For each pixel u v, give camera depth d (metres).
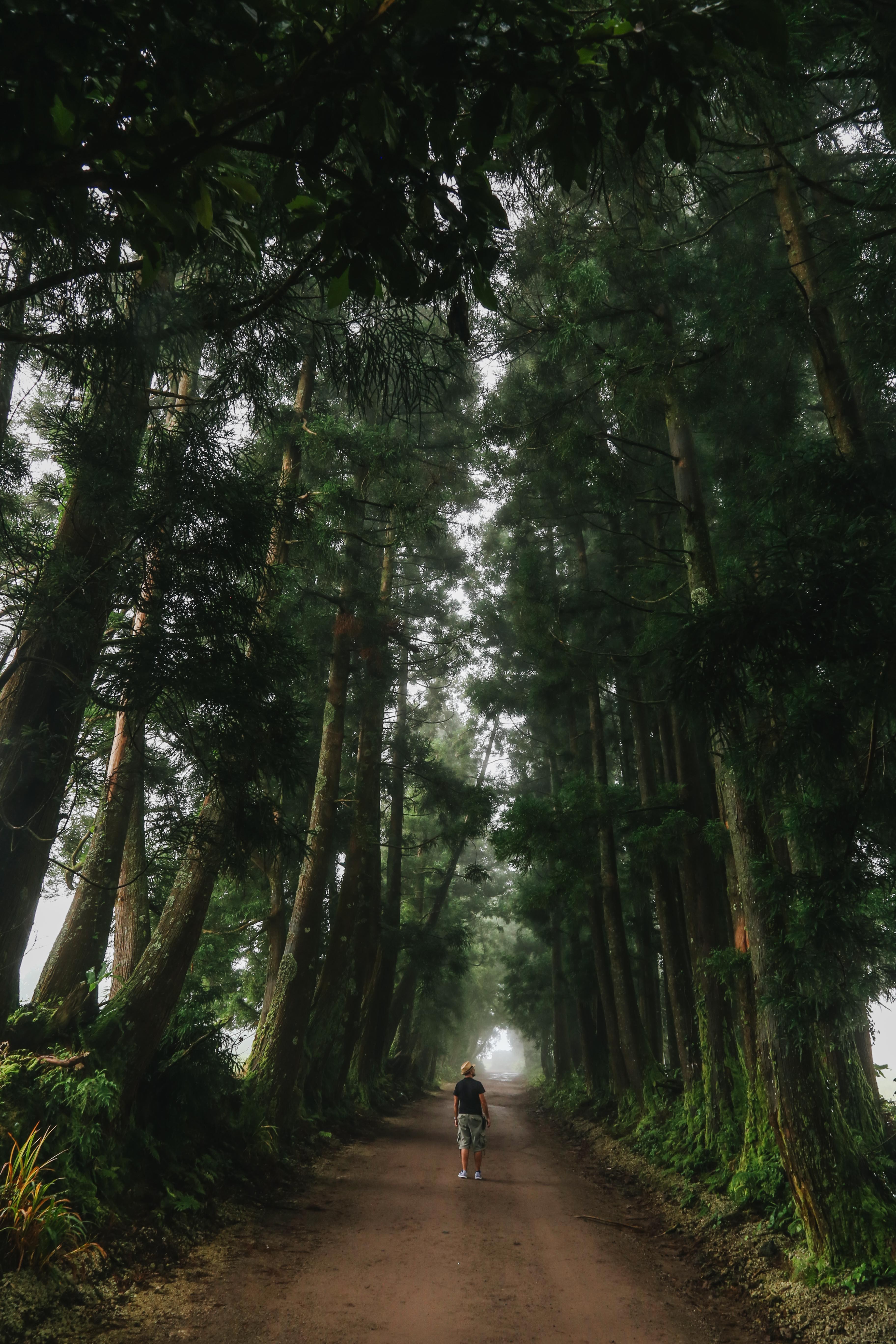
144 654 5.30
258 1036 13.16
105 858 9.02
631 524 15.22
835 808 5.10
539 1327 5.46
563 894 12.87
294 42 1.95
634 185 5.12
